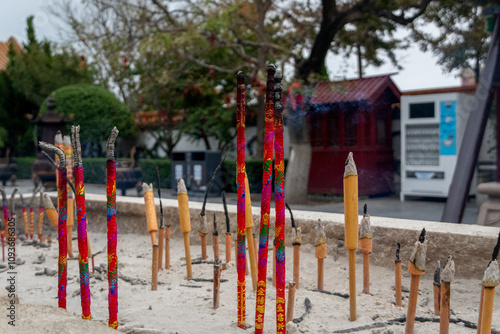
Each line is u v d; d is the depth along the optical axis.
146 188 3.11
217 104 16.58
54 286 3.19
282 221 1.87
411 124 11.49
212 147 17.67
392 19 10.09
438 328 2.21
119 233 5.17
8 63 21.72
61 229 2.04
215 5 11.99
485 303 1.72
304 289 2.92
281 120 1.83
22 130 21.50
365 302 2.63
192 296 2.82
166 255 3.58
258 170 13.14
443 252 3.13
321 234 2.86
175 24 12.01
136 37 12.61
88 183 17.00
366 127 12.12
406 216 8.91
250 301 2.66
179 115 17.98
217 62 15.85
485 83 6.41
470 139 6.41
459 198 6.23
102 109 17.02
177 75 15.26
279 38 13.41
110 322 1.91
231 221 4.26
